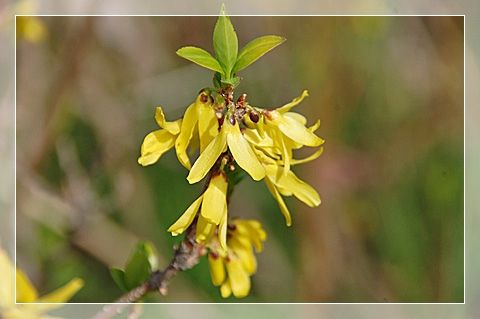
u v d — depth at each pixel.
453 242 0.96
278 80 1.04
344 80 1.03
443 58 1.02
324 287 0.95
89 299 0.87
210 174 0.57
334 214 0.98
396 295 0.95
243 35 1.05
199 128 0.56
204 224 0.58
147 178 1.00
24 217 0.84
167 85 1.06
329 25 1.02
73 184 0.88
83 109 0.98
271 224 0.98
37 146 0.88
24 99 0.88
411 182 1.01
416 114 1.03
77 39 0.92
